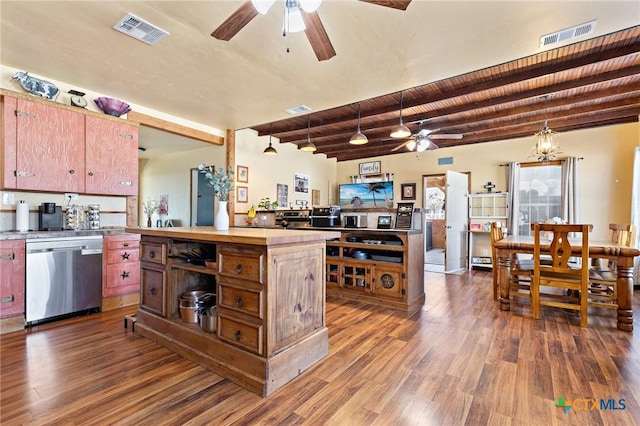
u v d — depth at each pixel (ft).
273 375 6.30
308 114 15.72
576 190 18.19
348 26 7.89
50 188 10.68
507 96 13.80
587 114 16.71
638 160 15.46
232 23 6.28
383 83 11.35
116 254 11.71
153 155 22.40
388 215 15.57
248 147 19.76
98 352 7.95
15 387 6.33
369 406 5.81
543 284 10.65
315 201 25.59
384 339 8.91
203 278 9.50
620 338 8.97
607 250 9.82
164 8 7.27
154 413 5.55
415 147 18.80
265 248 6.33
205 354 7.29
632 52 9.68
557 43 8.66
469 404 5.86
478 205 21.36
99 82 11.41
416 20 7.64
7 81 10.24
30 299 9.61
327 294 13.71
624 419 5.41
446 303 12.67
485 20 7.63
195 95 12.65
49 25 7.91
